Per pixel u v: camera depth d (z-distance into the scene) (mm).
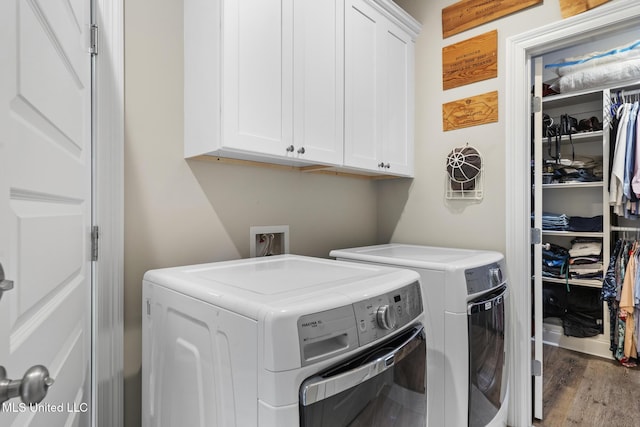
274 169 1805
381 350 899
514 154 1893
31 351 633
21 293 590
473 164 2010
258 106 1355
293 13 1492
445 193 2162
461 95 2100
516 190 1884
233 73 1275
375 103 1934
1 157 513
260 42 1365
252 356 732
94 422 1150
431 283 1429
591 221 2814
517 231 1880
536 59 1964
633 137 2512
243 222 1675
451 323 1366
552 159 3076
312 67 1574
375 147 1935
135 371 1314
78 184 961
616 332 2662
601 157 2947
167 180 1415
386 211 2461
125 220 1298
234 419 776
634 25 1602
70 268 894
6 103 531
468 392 1346
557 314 3055
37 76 661
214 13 1284
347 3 1760
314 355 735
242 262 1386
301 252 1949
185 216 1471
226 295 831
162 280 1072
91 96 1097
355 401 811
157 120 1385
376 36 1940
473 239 2045
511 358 1884
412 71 2230
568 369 2559
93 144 1113
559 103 3105
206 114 1331
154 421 1089
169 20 1422
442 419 1384
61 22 806
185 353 951
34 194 655
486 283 1489
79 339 985
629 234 2783
